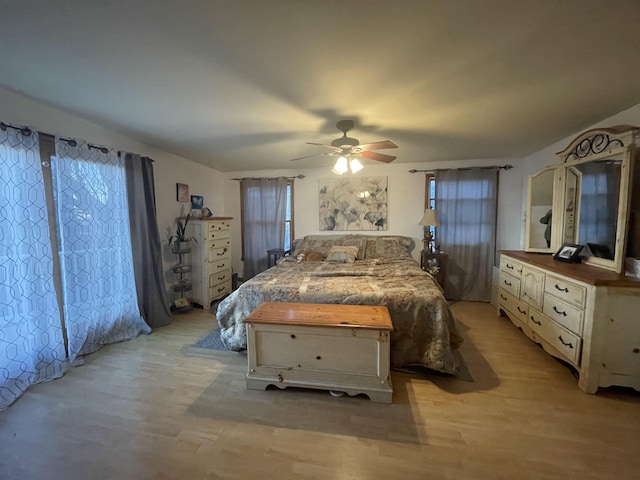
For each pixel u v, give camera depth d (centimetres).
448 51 152
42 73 176
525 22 130
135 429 167
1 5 117
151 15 124
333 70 171
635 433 161
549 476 135
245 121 257
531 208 319
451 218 426
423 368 231
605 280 187
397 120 254
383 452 150
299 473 138
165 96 207
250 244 498
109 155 277
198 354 261
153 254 328
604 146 233
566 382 212
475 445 154
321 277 293
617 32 136
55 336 229
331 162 439
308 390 204
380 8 120
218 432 164
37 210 218
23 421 173
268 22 129
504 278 338
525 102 217
